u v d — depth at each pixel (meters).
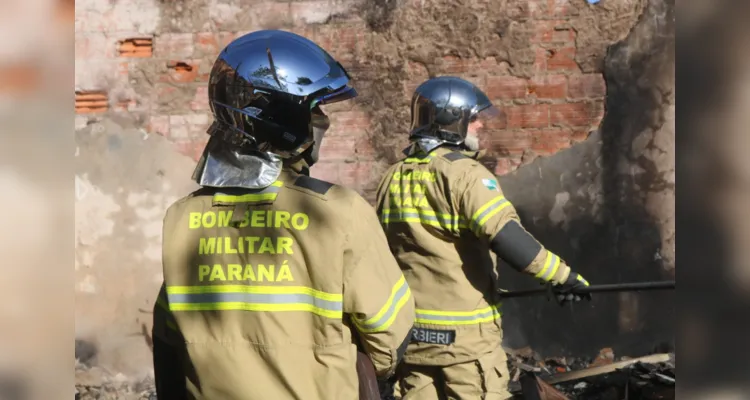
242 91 2.00
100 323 4.77
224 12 4.66
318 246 1.90
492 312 3.18
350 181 4.65
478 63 4.57
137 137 4.72
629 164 4.54
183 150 4.72
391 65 4.60
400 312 2.00
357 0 4.59
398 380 3.34
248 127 1.99
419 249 3.15
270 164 2.00
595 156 4.55
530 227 4.60
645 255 4.54
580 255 4.57
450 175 3.05
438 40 4.58
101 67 4.71
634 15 4.48
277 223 1.94
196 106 4.70
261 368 1.91
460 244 3.11
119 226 4.75
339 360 1.89
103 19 4.70
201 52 4.68
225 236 1.97
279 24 4.64
